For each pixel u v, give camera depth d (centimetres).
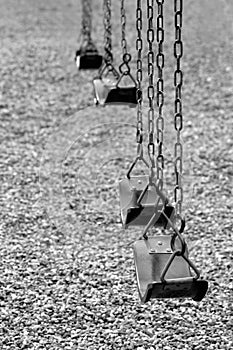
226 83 1268
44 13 1689
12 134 1065
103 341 632
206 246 784
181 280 461
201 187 914
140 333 643
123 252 774
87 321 660
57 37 1512
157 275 484
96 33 1505
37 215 848
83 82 1259
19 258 761
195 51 1423
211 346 625
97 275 731
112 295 698
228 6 1727
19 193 899
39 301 688
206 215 848
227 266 746
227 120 1120
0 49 1435
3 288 707
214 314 668
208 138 1052
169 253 501
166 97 1195
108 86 728
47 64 1348
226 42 1479
